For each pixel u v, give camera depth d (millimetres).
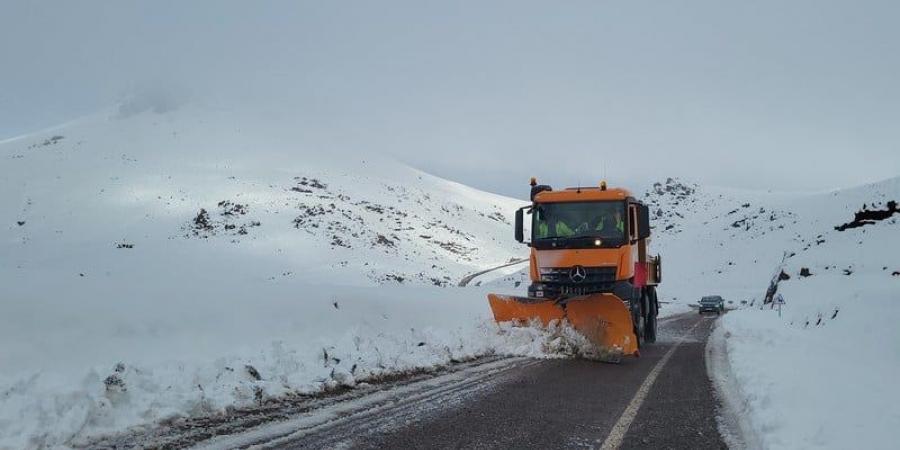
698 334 19828
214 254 135750
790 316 21625
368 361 9555
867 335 13016
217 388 7105
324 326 10797
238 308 9844
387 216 192875
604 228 13742
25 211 168250
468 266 161875
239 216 161375
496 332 12992
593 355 11984
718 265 113875
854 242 56750
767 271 103812
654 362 11945
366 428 6285
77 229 155125
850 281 29375
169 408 6316
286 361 8414
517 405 7602
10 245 144000
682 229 149750
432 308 14555
